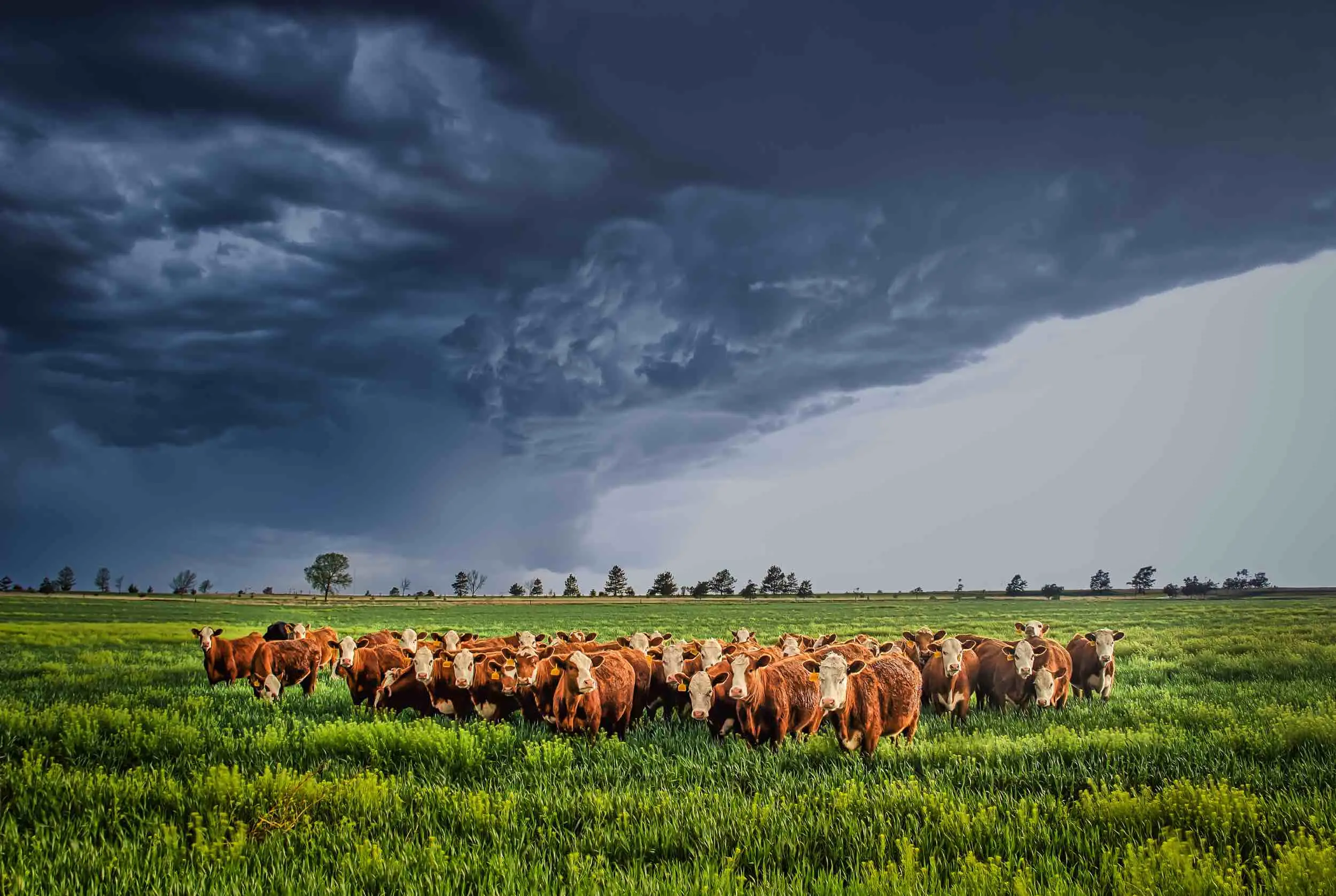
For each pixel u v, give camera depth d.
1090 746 11.22
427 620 69.19
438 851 6.95
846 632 45.03
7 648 32.25
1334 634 35.03
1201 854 6.39
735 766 11.11
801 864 6.80
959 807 8.15
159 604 103.94
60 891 6.21
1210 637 34.25
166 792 8.81
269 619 65.75
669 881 6.34
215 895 6.17
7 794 8.94
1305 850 6.00
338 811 8.34
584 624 60.06
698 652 18.25
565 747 11.73
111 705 15.95
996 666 16.58
